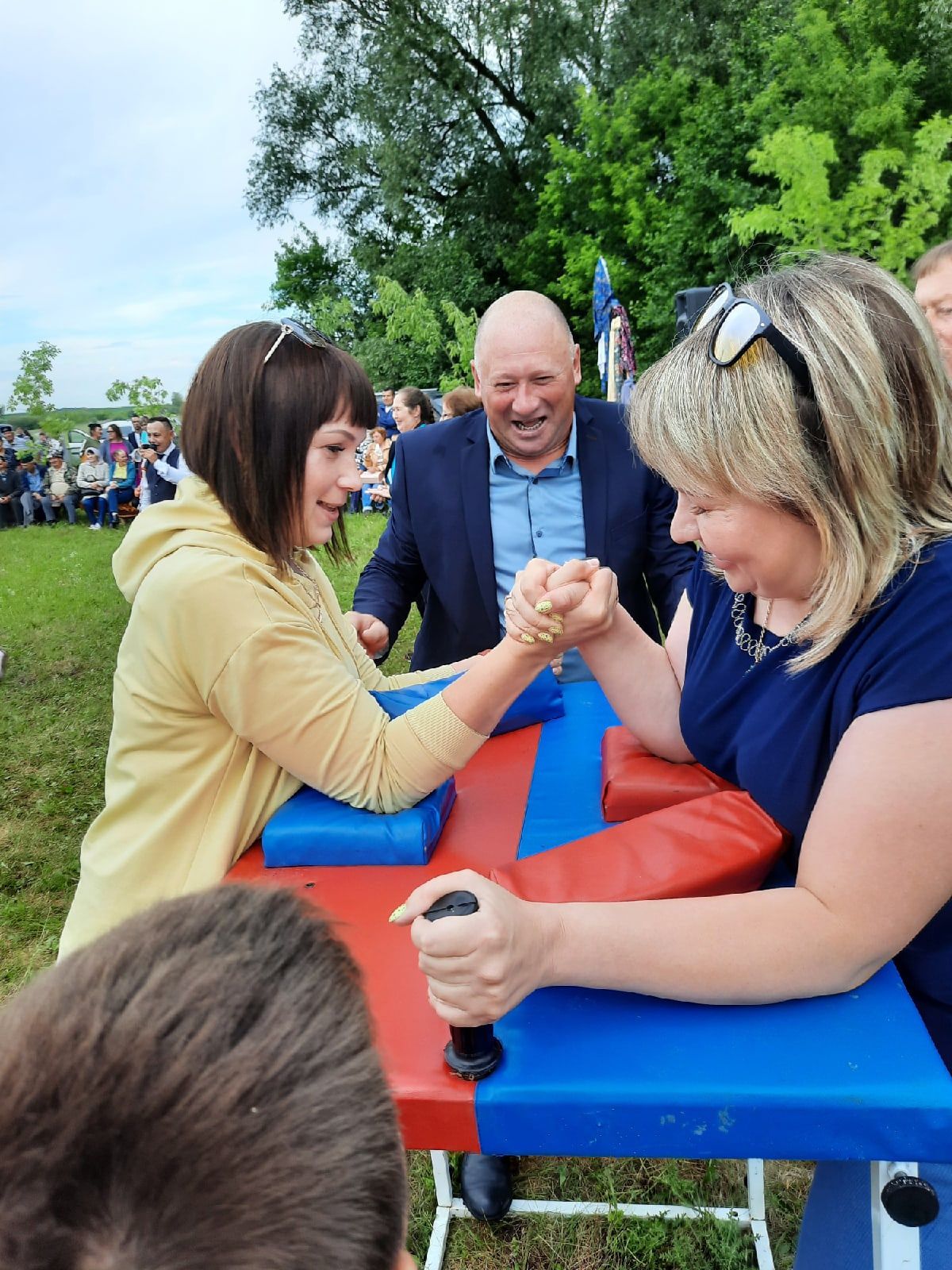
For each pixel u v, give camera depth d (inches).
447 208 900.6
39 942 125.2
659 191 747.4
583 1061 33.4
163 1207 12.3
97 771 183.5
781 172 458.6
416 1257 75.7
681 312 121.2
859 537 33.8
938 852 32.7
